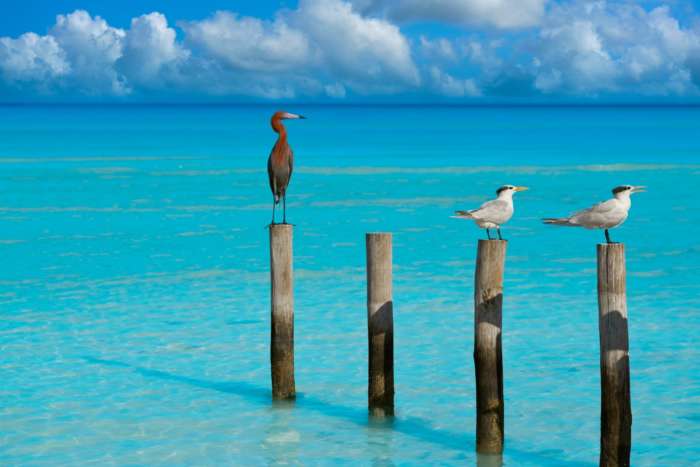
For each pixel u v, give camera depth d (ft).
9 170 164.14
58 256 81.56
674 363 48.21
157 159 191.93
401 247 85.81
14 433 38.99
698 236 91.56
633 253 82.28
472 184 142.61
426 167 171.94
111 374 47.19
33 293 66.44
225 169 166.30
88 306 62.28
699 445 37.32
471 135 327.67
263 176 153.28
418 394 43.93
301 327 56.34
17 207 114.42
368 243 38.99
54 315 59.72
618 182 144.87
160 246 86.79
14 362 49.14
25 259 80.07
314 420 40.65
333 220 104.06
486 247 33.63
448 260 79.00
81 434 38.99
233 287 68.54
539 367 47.80
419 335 54.19
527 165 176.35
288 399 42.83
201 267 76.48
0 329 56.03
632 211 110.32
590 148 233.35
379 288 38.99
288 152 48.49
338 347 51.93
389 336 39.60
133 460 36.35
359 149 232.73
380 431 39.32
